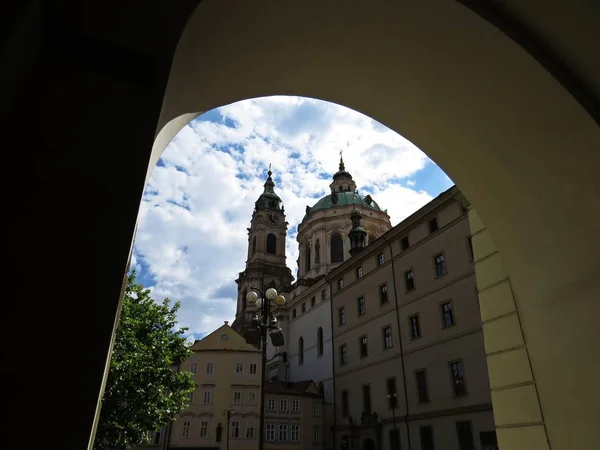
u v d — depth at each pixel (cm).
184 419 4356
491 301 612
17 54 220
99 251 234
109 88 265
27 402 201
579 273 475
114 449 2062
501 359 581
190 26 340
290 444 4438
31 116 246
